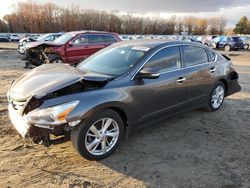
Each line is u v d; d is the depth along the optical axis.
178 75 4.68
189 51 5.06
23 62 13.94
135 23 72.38
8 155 3.80
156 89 4.29
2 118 5.06
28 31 63.94
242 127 5.15
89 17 67.88
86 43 11.38
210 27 82.38
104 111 3.67
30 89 3.62
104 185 3.27
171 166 3.71
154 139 4.48
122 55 4.52
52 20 65.06
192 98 5.10
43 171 3.48
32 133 3.38
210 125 5.18
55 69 4.36
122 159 3.83
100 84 3.78
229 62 6.15
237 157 4.02
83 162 3.72
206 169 3.67
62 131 3.42
